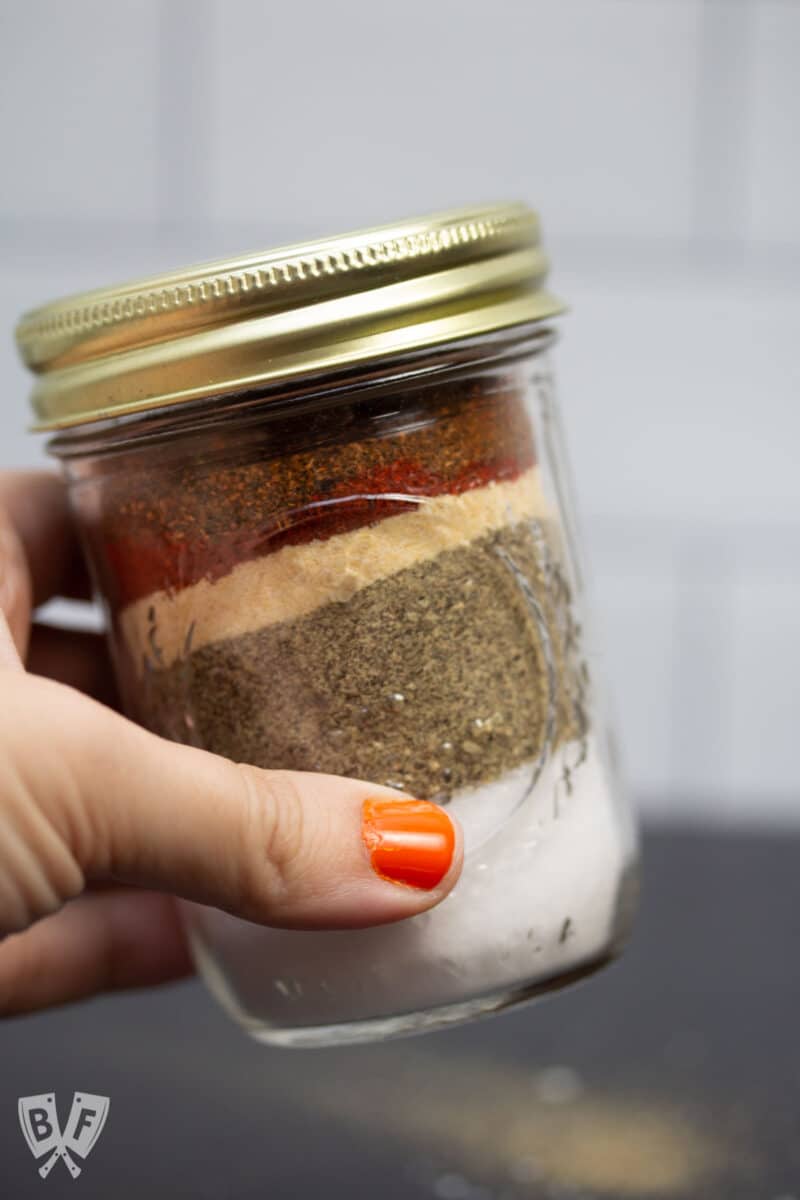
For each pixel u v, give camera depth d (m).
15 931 0.21
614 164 0.51
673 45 0.50
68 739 0.21
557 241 0.52
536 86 0.50
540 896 0.23
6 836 0.21
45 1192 0.28
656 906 0.43
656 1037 0.34
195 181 0.51
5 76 0.51
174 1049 0.33
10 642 0.22
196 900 0.22
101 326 0.21
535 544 0.23
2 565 0.27
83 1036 0.34
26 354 0.23
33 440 0.54
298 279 0.21
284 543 0.22
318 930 0.22
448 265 0.21
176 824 0.21
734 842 0.49
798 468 0.53
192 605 0.22
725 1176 0.28
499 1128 0.30
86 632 0.31
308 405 0.21
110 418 0.22
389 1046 0.34
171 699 0.23
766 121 0.50
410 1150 0.29
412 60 0.50
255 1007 0.24
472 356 0.22
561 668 0.23
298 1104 0.31
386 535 0.22
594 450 0.54
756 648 0.55
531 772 0.23
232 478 0.22
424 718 0.22
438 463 0.22
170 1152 0.29
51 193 0.51
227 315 0.21
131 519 0.23
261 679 0.22
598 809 0.24
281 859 0.21
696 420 0.53
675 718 0.56
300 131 0.51
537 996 0.23
